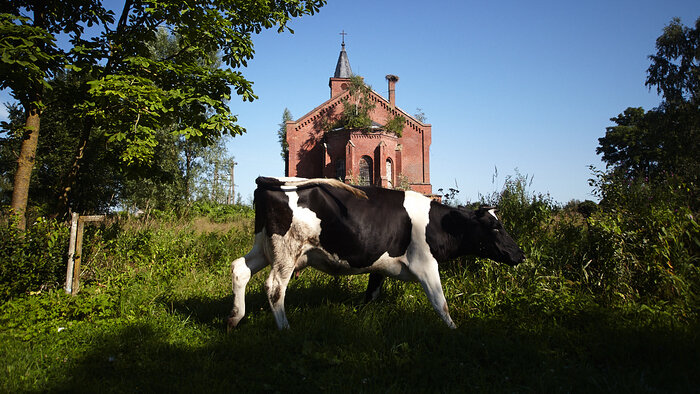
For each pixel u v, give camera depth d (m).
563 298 4.54
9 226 5.50
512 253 4.71
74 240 5.52
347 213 4.26
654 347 3.35
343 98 35.00
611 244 5.09
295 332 3.85
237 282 4.25
